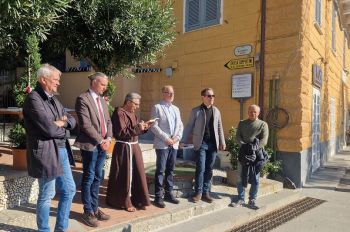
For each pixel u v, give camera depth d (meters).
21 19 3.96
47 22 4.29
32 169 3.86
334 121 15.36
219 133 6.21
